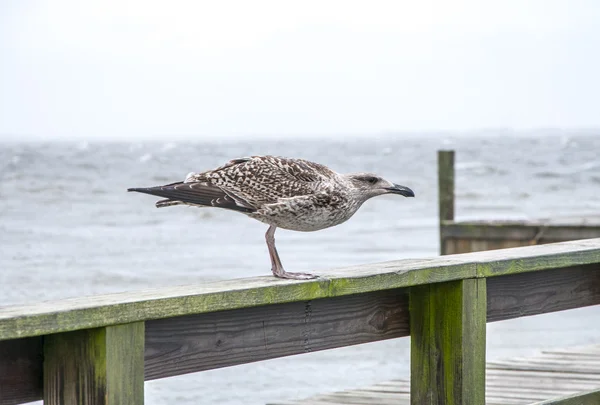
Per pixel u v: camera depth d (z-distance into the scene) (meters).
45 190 57.97
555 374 9.42
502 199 52.31
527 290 7.02
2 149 157.25
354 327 6.15
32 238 34.31
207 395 12.70
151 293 4.98
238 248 31.30
